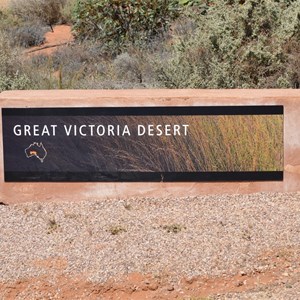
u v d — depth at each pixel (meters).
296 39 6.96
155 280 4.72
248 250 4.89
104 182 5.48
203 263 4.80
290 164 5.45
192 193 5.46
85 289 4.71
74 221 5.24
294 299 4.54
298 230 5.05
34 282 4.74
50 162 5.48
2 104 5.46
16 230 5.18
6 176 5.50
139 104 5.42
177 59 7.25
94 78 8.01
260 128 5.42
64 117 5.45
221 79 6.98
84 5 9.51
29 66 8.19
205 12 8.74
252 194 5.46
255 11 7.07
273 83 6.95
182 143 5.43
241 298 4.61
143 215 5.27
